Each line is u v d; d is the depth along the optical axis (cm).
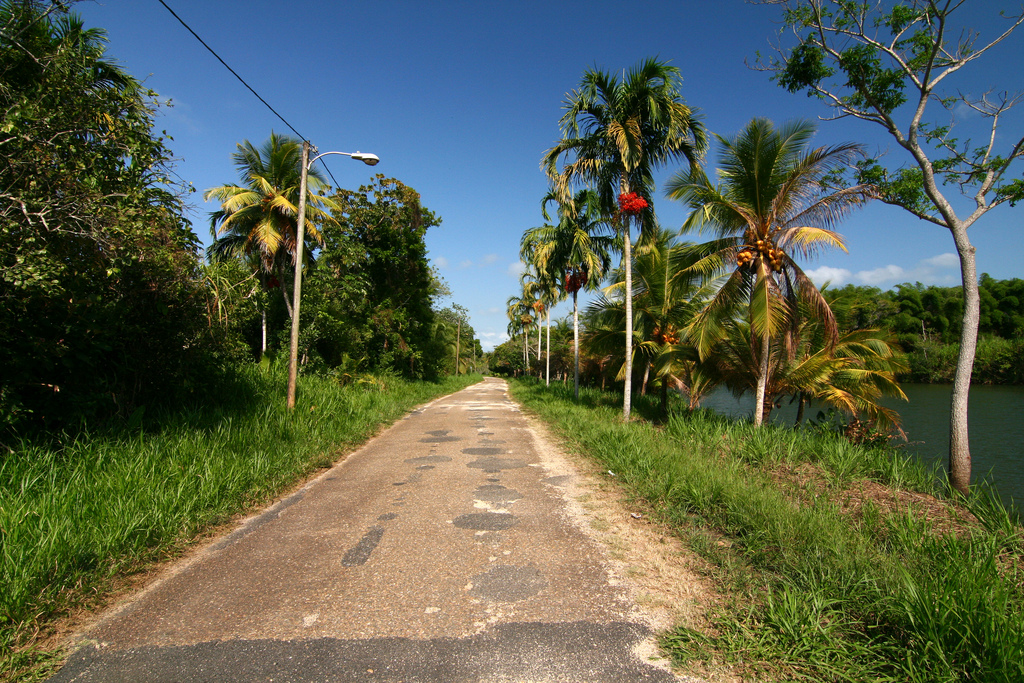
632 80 1255
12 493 443
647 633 293
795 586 329
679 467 638
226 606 328
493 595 340
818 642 271
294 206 1680
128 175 616
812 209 999
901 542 411
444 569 382
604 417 1323
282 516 516
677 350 1370
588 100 1305
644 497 561
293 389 1049
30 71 575
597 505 542
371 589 350
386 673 256
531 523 485
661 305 1606
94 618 313
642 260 1558
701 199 1066
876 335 1445
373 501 568
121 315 710
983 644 246
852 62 961
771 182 1012
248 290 1174
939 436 1641
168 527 440
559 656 269
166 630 299
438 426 1239
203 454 631
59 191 551
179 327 816
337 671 258
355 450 902
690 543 425
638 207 1278
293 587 354
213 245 1894
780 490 600
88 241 596
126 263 631
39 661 268
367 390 1745
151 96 640
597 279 1767
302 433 873
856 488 629
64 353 597
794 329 1178
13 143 525
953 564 340
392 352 2472
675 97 1268
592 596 338
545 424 1263
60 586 335
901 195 972
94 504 446
